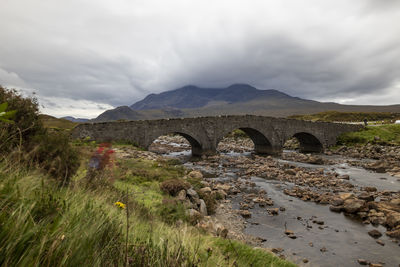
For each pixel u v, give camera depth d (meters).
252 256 5.73
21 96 6.57
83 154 6.48
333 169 26.47
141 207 6.16
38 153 5.21
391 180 20.81
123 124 29.11
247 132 43.22
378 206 12.76
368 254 8.49
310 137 48.09
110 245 2.08
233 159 33.06
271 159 33.88
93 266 1.71
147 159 22.36
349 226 10.93
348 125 51.91
